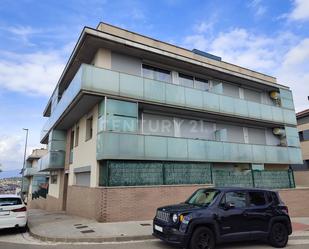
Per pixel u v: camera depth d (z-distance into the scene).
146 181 12.30
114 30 14.17
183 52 16.94
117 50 13.70
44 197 26.33
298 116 24.73
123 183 11.70
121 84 12.79
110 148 11.65
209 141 14.91
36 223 10.97
